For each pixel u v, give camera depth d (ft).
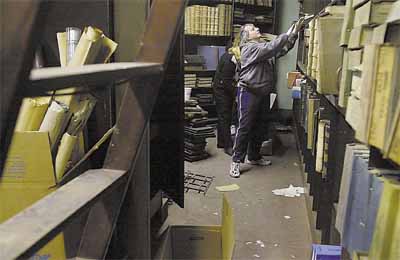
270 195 10.98
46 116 4.22
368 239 3.07
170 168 6.05
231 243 5.54
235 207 10.15
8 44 1.64
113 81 2.56
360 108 3.08
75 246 4.25
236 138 12.39
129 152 3.83
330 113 6.66
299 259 7.74
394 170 3.14
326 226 6.77
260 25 19.27
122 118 3.77
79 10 5.01
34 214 2.87
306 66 11.46
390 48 2.48
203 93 18.07
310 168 9.96
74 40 4.70
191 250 6.84
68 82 2.02
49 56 5.02
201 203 10.37
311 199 9.57
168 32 3.34
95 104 4.85
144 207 5.59
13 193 4.13
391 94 2.43
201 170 13.03
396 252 2.57
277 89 19.45
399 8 2.73
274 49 11.71
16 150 4.04
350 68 4.21
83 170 4.61
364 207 3.19
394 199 2.67
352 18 4.27
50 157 4.13
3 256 2.35
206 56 17.98
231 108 14.74
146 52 3.39
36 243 2.51
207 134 14.20
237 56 13.55
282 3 19.15
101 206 3.89
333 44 5.90
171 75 5.58
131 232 5.60
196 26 16.94
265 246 8.23
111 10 4.97
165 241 6.45
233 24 17.98
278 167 13.43
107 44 4.54
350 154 3.79
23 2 1.62
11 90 1.69
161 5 3.32
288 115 19.56
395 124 2.40
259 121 13.15
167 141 5.91
